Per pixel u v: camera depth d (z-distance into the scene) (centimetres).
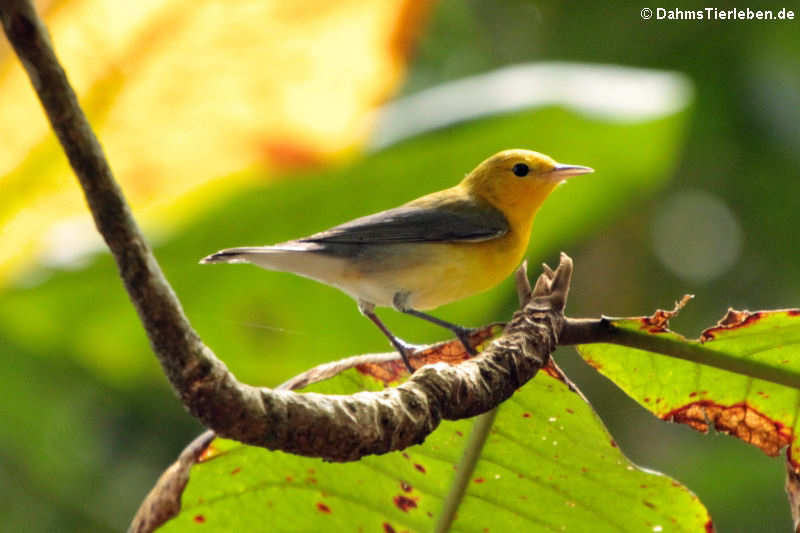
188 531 672
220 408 418
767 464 1417
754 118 1576
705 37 1554
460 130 1085
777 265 1727
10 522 1453
